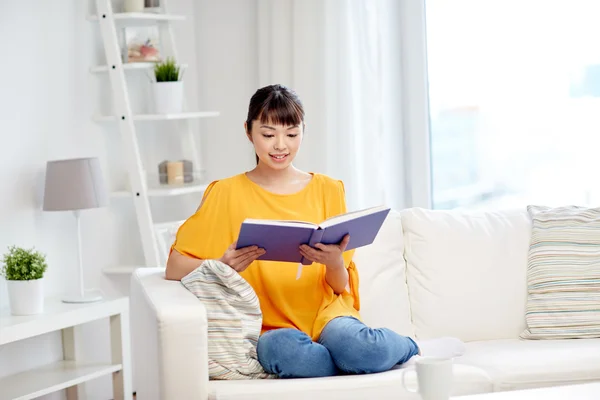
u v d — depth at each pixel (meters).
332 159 4.61
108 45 4.36
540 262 3.30
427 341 3.04
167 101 4.50
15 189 4.03
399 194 4.65
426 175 4.64
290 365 2.67
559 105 4.42
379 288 3.25
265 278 2.96
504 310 3.29
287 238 2.71
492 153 4.57
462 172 4.64
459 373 2.68
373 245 3.31
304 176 3.13
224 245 3.01
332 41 4.58
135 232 4.74
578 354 2.90
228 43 5.00
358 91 4.55
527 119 4.48
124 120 4.38
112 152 4.59
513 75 4.50
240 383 2.61
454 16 4.59
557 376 2.81
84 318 3.90
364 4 4.52
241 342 2.71
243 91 4.99
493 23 4.52
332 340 2.73
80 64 4.39
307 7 4.61
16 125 4.04
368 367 2.70
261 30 4.84
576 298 3.23
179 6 4.98
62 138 4.29
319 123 4.61
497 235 3.38
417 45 4.60
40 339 4.14
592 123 4.35
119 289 4.63
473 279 3.31
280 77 4.75
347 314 2.90
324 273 3.03
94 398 4.45
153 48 4.56
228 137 5.04
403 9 4.61
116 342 4.15
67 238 4.32
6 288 3.97
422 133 4.62
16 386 3.79
